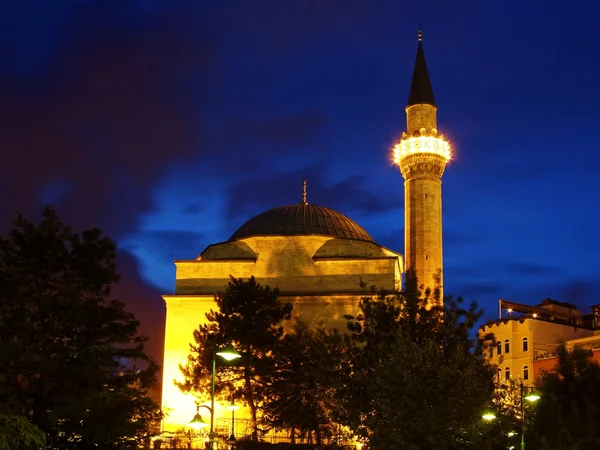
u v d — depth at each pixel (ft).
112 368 113.50
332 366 143.23
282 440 180.86
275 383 173.88
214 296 194.70
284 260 214.07
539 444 94.32
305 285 211.20
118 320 116.67
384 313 143.74
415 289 156.87
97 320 112.27
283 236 215.72
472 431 116.88
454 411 115.14
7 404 95.09
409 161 227.81
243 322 177.99
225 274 214.07
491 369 136.26
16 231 115.14
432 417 114.32
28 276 113.19
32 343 107.76
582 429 90.48
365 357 136.87
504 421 132.67
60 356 106.52
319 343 161.07
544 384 97.14
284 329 201.87
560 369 97.50
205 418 192.13
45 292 114.52
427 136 227.81
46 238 114.83
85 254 116.67
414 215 224.74
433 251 221.25
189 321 208.13
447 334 135.74
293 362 173.99
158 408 116.06
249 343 176.65
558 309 297.94
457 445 116.37
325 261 211.82
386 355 127.34
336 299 203.51
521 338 269.23
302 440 176.65
